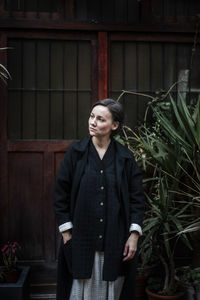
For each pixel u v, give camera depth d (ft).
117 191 6.49
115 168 6.59
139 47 10.46
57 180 6.61
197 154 7.86
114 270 6.32
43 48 10.21
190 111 9.30
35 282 10.09
